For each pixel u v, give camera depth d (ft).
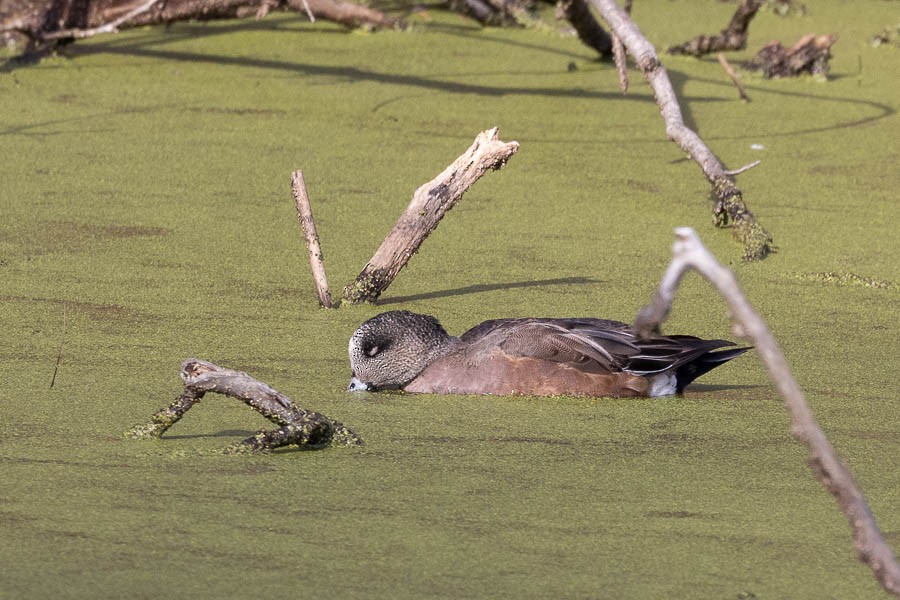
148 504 23.15
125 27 63.21
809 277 40.11
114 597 19.69
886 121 58.49
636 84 63.36
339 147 52.16
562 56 68.08
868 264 41.63
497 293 37.63
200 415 28.07
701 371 30.89
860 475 25.73
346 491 24.03
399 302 36.86
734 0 82.94
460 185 37.50
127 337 33.04
